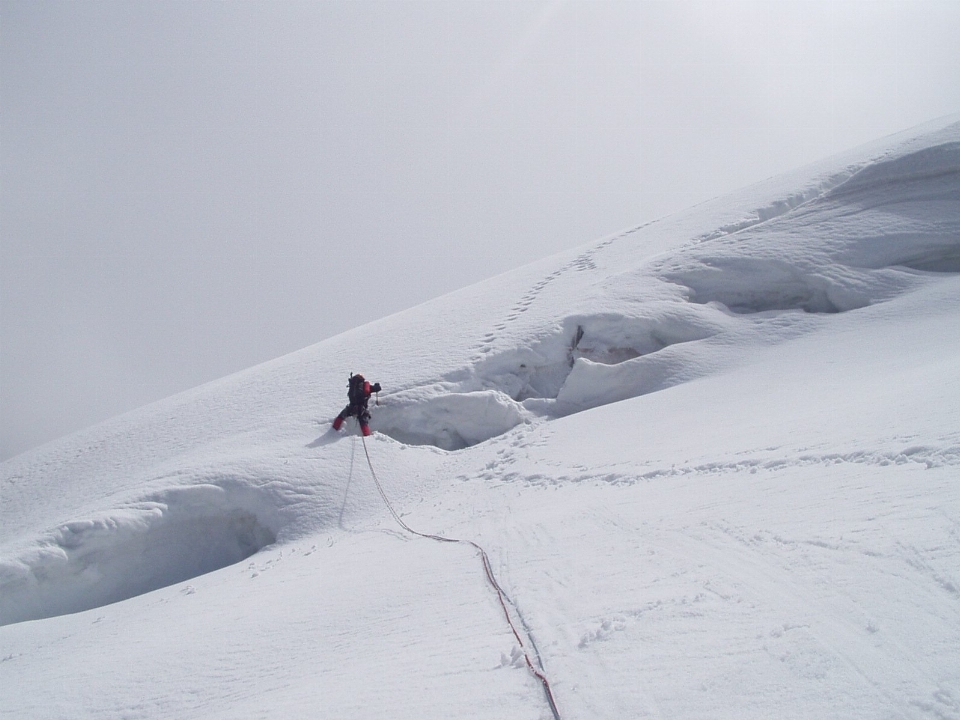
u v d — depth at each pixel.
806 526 4.81
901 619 3.12
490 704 3.27
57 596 13.01
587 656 3.55
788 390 13.16
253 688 5.05
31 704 6.09
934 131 21.95
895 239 18.66
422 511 12.34
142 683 5.92
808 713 2.60
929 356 12.38
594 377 17.38
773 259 19.39
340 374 22.52
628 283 20.88
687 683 3.02
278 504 14.45
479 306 26.41
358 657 4.83
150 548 14.18
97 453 23.98
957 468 5.12
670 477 8.62
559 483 10.95
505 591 5.37
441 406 17.52
